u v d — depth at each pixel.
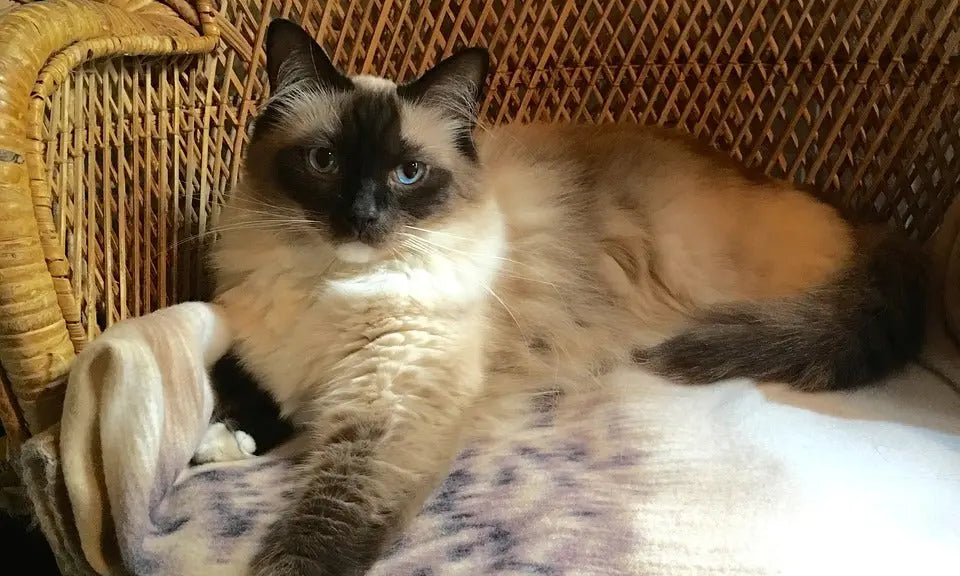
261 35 1.40
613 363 1.27
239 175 1.32
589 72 1.58
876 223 1.45
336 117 1.11
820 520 0.86
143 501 0.87
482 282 1.14
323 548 0.85
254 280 1.13
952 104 1.52
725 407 1.10
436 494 0.94
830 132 1.57
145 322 0.97
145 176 1.21
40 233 0.89
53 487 0.86
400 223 1.08
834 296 1.29
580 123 1.51
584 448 1.03
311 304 1.11
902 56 1.51
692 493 0.91
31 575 1.21
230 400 1.12
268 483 0.98
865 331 1.23
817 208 1.41
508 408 1.11
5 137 0.83
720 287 1.34
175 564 0.83
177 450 0.94
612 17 1.56
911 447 1.00
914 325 1.29
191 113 1.31
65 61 0.95
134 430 0.87
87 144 1.07
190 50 1.25
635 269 1.33
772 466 0.95
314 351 1.09
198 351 1.00
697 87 1.56
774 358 1.21
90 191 1.07
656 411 1.11
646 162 1.38
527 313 1.22
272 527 0.88
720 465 0.96
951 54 1.49
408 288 1.08
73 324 0.94
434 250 1.11
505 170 1.32
